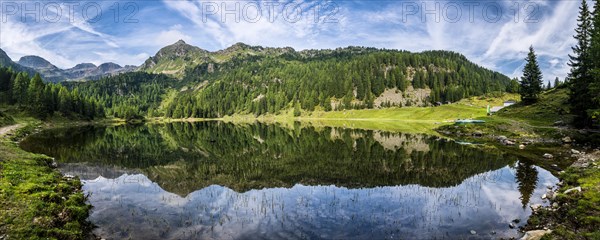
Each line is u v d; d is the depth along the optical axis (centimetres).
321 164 3491
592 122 5297
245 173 3038
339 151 4478
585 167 2730
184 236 1548
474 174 2905
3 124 7600
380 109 16375
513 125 6178
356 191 2347
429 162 3556
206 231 1608
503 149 4472
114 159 3884
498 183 2555
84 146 5169
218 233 1581
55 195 1914
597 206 1722
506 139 5397
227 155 4228
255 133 8194
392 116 14225
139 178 2838
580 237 1413
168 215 1841
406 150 4506
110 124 13600
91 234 1580
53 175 2605
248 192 2341
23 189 1917
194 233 1583
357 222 1719
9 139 5159
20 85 11656
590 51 4806
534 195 2194
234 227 1653
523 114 7344
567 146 4400
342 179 2755
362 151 4453
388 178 2781
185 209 1947
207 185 2570
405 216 1812
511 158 3716
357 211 1895
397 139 5981
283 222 1720
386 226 1666
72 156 4075
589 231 1491
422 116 12825
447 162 3544
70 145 5216
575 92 5688
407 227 1652
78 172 3058
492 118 7662
